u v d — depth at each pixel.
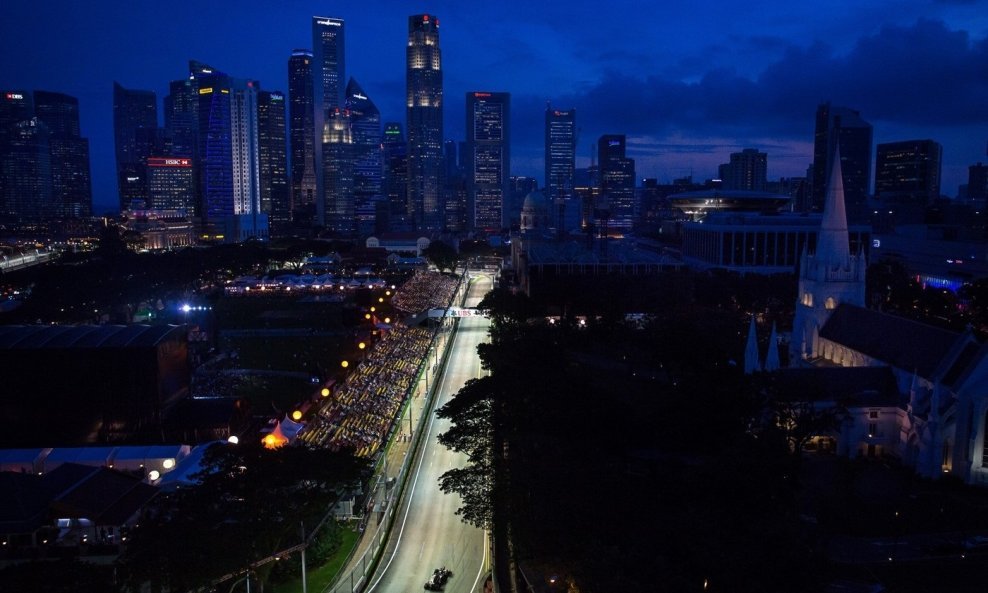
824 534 93.38
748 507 84.81
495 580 88.62
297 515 84.44
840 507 101.69
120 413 141.88
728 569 68.44
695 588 67.69
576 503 83.38
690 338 163.25
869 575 85.00
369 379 160.12
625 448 118.69
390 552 98.06
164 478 116.19
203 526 77.25
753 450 93.81
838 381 125.44
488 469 96.75
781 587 69.31
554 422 113.38
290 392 174.50
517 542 87.62
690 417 120.44
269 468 87.62
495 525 93.44
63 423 142.12
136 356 141.00
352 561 95.25
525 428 111.75
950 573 85.44
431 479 121.44
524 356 149.62
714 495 87.56
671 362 165.12
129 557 74.69
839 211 153.50
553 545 82.44
